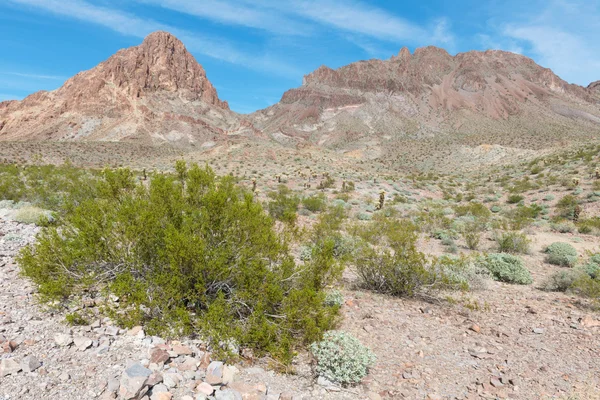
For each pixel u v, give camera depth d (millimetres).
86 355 4277
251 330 4957
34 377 3756
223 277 5352
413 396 4539
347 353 4711
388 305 7684
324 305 6977
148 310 5410
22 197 16969
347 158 98375
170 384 3926
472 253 13562
